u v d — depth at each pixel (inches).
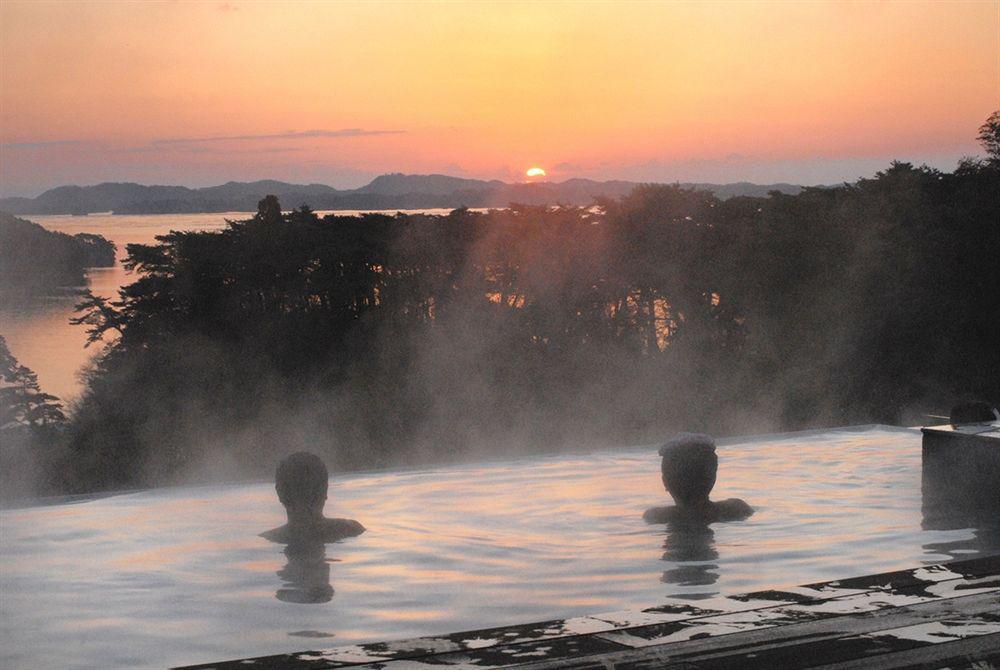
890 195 1360.7
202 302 1355.8
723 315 1325.0
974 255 1312.7
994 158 1482.5
